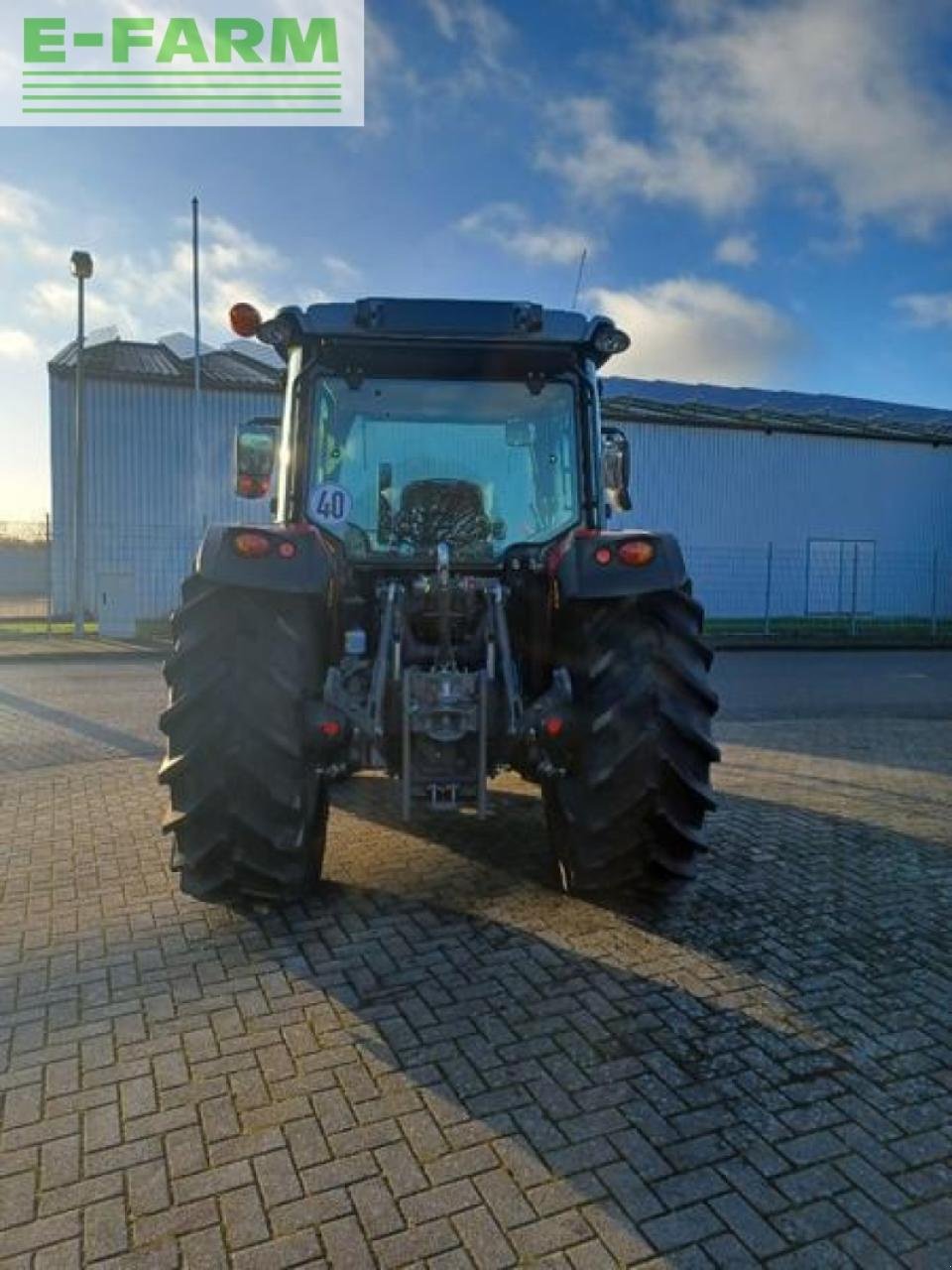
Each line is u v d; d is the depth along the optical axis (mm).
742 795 5238
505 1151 2053
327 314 3545
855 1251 1783
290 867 3305
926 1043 2539
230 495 17797
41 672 11242
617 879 3428
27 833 4387
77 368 14703
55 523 17109
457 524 3838
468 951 3066
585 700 3357
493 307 3541
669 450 20031
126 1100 2232
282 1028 2570
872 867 3959
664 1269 1732
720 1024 2617
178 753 3203
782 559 21156
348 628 3711
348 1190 1928
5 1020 2623
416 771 3250
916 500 22422
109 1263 1729
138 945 3111
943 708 9031
